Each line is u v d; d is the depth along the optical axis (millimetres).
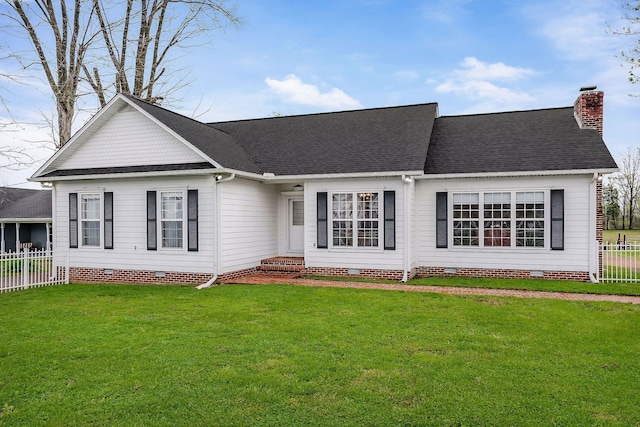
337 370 6223
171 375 6105
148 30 22438
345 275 14953
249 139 18219
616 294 11688
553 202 14000
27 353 7113
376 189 14539
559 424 4746
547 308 9938
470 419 4855
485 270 14781
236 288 12945
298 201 16953
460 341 7527
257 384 5766
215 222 13891
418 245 15445
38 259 15055
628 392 5496
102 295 12570
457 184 14969
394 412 5012
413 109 17812
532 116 17062
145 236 14914
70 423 4859
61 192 16203
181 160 14406
